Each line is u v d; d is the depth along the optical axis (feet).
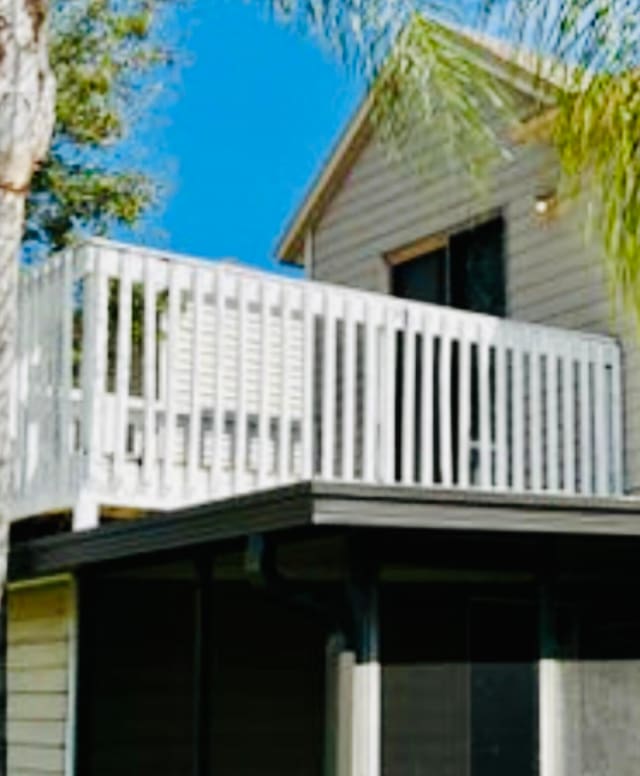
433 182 44.55
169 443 29.55
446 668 31.58
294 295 31.17
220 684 34.12
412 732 30.91
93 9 51.44
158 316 33.37
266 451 30.83
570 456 34.47
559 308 39.17
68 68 51.24
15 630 34.22
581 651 29.40
